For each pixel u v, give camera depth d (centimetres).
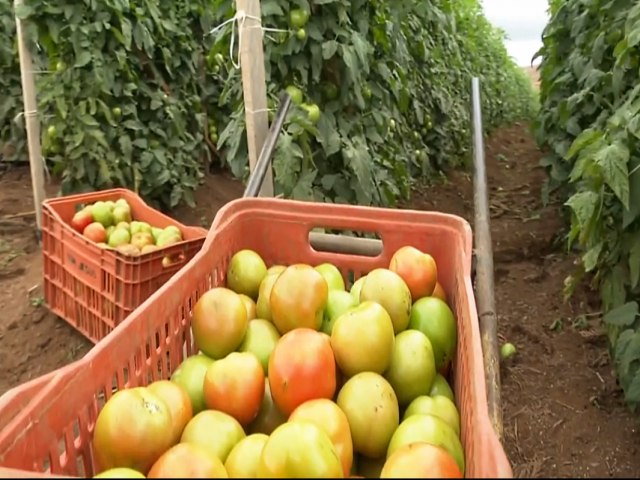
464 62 788
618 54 287
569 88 463
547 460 250
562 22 477
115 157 450
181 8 538
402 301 151
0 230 446
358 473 130
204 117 551
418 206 541
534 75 1476
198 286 160
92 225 323
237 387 132
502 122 904
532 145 800
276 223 186
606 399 280
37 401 109
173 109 482
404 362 140
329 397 132
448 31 679
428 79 599
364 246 189
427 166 586
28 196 506
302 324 151
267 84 297
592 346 319
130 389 119
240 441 120
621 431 261
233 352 144
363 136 336
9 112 550
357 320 137
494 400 138
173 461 101
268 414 139
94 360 121
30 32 396
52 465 112
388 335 138
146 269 283
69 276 316
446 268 175
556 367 305
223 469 105
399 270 162
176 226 335
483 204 270
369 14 339
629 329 246
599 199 242
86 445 120
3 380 302
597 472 243
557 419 271
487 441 91
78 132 428
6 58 534
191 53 525
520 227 491
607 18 358
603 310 309
